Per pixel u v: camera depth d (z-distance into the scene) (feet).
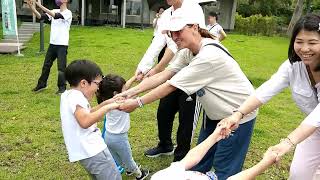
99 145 8.92
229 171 9.00
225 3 80.59
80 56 35.32
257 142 15.92
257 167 5.80
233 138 8.79
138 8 76.02
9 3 34.30
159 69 11.39
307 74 7.69
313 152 8.34
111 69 30.04
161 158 13.53
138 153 13.91
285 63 8.07
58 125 16.39
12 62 30.73
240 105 8.50
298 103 8.19
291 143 6.29
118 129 10.90
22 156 13.25
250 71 34.06
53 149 13.93
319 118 6.44
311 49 6.85
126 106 8.38
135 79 11.91
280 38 69.67
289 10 95.20
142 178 11.86
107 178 9.02
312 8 91.97
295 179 8.69
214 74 8.32
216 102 8.61
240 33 80.64
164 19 11.37
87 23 74.28
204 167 9.55
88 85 8.76
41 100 19.94
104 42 46.16
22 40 46.06
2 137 14.75
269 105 22.38
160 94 8.34
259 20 80.12
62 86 21.38
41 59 32.68
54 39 21.03
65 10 21.11
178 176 4.92
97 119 8.36
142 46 44.80
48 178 11.81
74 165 12.75
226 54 8.43
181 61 9.41
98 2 74.38
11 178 11.62
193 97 11.21
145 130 16.31
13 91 21.50
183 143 11.69
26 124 16.25
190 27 8.15
